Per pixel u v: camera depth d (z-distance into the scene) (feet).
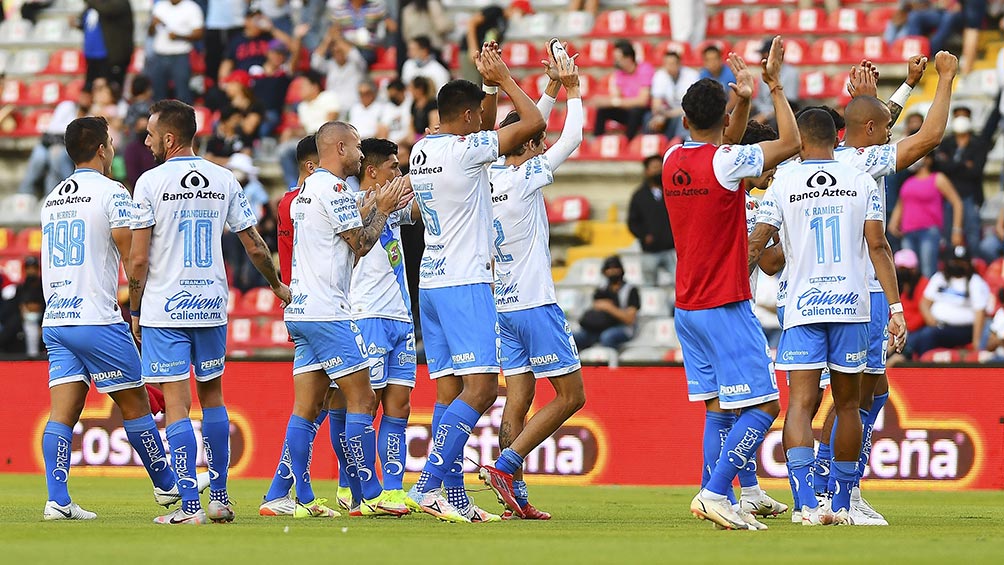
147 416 99.76
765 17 230.68
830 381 96.63
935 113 96.07
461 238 93.97
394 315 104.99
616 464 153.07
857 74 105.40
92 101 230.68
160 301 91.50
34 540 78.89
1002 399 142.82
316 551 72.23
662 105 212.84
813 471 94.94
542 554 70.79
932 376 145.07
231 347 201.87
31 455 166.50
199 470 158.20
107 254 97.45
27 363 167.43
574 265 200.23
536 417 101.40
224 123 219.20
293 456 100.89
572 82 100.68
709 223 86.79
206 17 236.02
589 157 215.10
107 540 78.89
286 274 105.91
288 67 235.40
